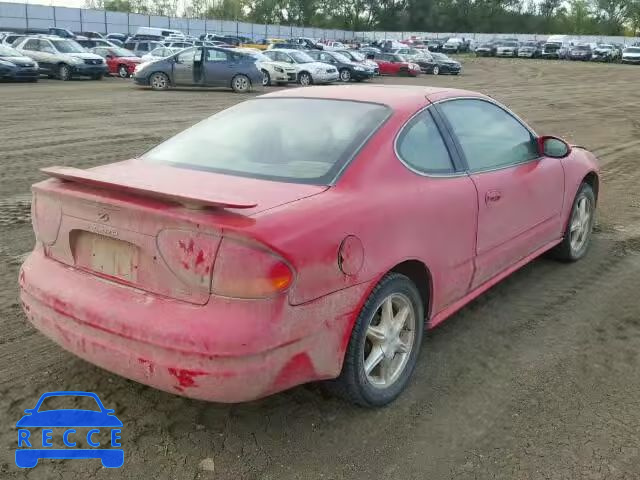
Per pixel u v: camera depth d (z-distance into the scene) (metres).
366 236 2.96
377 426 3.15
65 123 13.38
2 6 60.38
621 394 3.47
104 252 2.90
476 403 3.36
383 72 38.34
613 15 100.94
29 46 27.77
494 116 4.41
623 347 4.01
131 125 13.41
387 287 3.14
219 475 2.78
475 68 47.59
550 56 63.16
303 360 2.73
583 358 3.86
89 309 2.80
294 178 3.15
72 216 2.97
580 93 25.83
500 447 3.01
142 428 3.09
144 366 2.65
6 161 9.22
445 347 3.96
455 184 3.66
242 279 2.52
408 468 2.85
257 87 26.66
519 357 3.86
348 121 3.53
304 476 2.79
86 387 3.41
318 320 2.75
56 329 2.94
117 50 31.62
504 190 4.11
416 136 3.58
